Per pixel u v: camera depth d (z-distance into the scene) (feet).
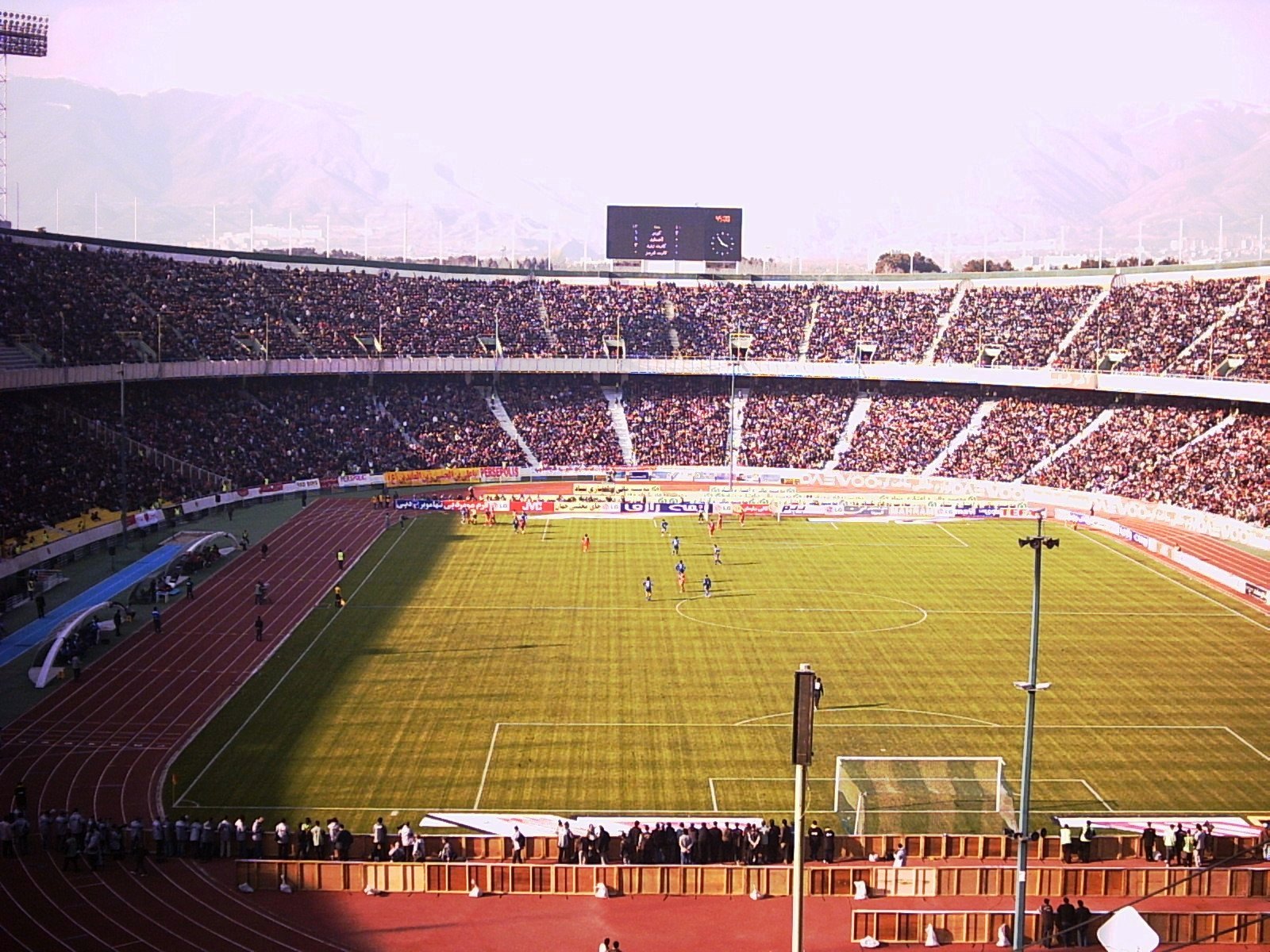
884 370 529.86
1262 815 187.21
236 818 184.03
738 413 534.37
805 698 122.62
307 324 511.40
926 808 187.73
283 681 247.70
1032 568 355.56
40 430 384.47
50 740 214.90
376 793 193.88
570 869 164.55
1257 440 432.25
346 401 508.12
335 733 219.00
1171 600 320.09
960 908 161.17
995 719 228.02
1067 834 172.65
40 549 319.47
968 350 526.16
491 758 208.23
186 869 169.99
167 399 456.45
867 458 499.10
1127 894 165.37
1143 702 238.27
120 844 171.83
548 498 441.27
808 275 608.60
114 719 225.56
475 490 472.85
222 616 295.89
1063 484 456.04
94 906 158.20
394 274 575.38
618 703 236.22
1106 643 279.49
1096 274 556.92
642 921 156.76
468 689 243.81
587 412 535.19
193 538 350.23
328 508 435.53
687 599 316.60
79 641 260.21
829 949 151.02
